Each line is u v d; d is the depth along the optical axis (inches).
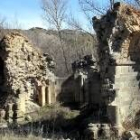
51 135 744.3
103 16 749.3
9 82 1019.3
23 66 1047.6
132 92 743.7
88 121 772.0
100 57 764.0
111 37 718.5
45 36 2287.2
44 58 1096.8
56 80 1093.1
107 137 690.2
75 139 724.0
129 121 731.4
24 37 1063.0
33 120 938.1
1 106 1011.3
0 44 1037.2
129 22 705.6
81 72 1042.1
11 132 744.3
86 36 1942.7
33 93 1070.4
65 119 887.7
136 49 741.9
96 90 919.0
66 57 1948.8
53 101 1077.1
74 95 1060.5
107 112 713.6
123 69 727.1
